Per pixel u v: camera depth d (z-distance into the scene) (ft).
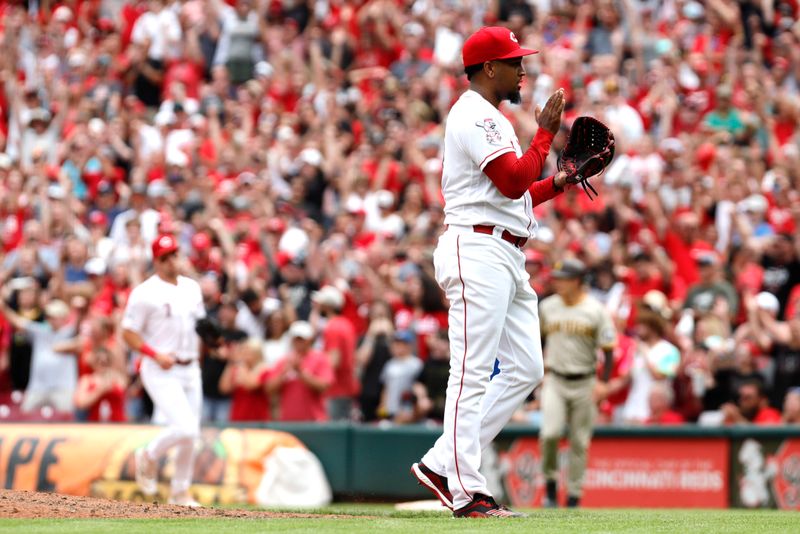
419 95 190.39
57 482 120.88
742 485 120.88
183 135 192.34
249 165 184.14
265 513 66.49
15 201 180.45
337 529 53.21
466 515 60.59
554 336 111.75
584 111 173.58
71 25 236.43
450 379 61.26
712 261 140.05
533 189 63.26
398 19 210.59
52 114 220.23
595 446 126.11
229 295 150.20
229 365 137.90
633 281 145.69
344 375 139.44
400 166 176.86
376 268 155.02
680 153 165.27
